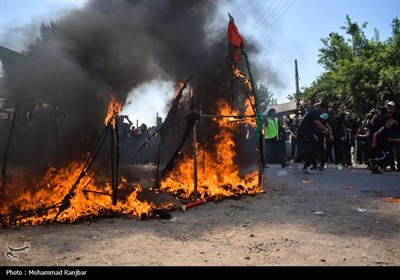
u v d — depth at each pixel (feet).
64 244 11.22
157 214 14.80
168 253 10.48
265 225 13.55
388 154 31.81
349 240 11.64
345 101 59.31
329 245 11.16
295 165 30.53
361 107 55.11
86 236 12.09
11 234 12.26
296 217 14.69
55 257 10.11
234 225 13.60
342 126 35.47
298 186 22.52
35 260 9.87
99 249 10.78
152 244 11.30
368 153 30.60
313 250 10.71
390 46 63.67
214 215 15.20
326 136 34.53
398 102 52.54
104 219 14.47
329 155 38.68
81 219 14.25
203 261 9.85
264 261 9.85
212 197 18.07
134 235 12.23
